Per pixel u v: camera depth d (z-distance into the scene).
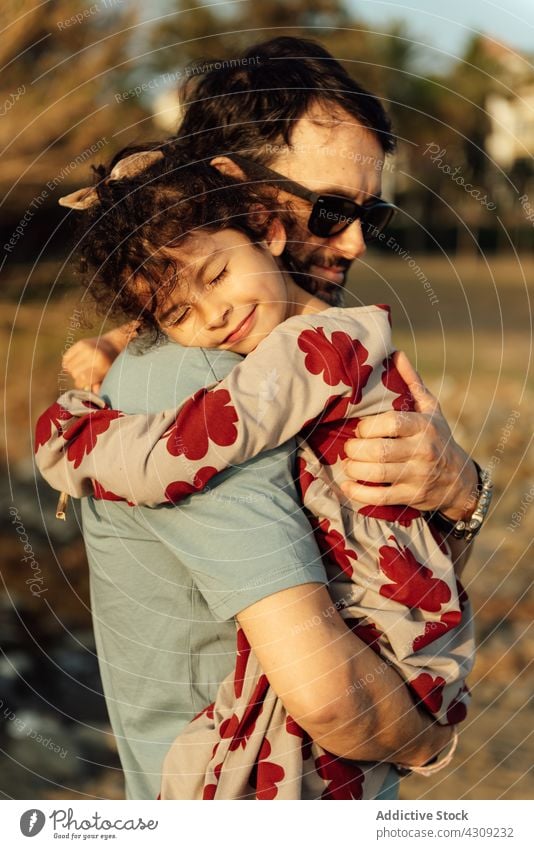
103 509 1.38
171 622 1.35
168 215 1.39
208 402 1.26
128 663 1.40
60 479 1.38
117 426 1.32
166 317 1.39
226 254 1.39
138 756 1.40
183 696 1.36
